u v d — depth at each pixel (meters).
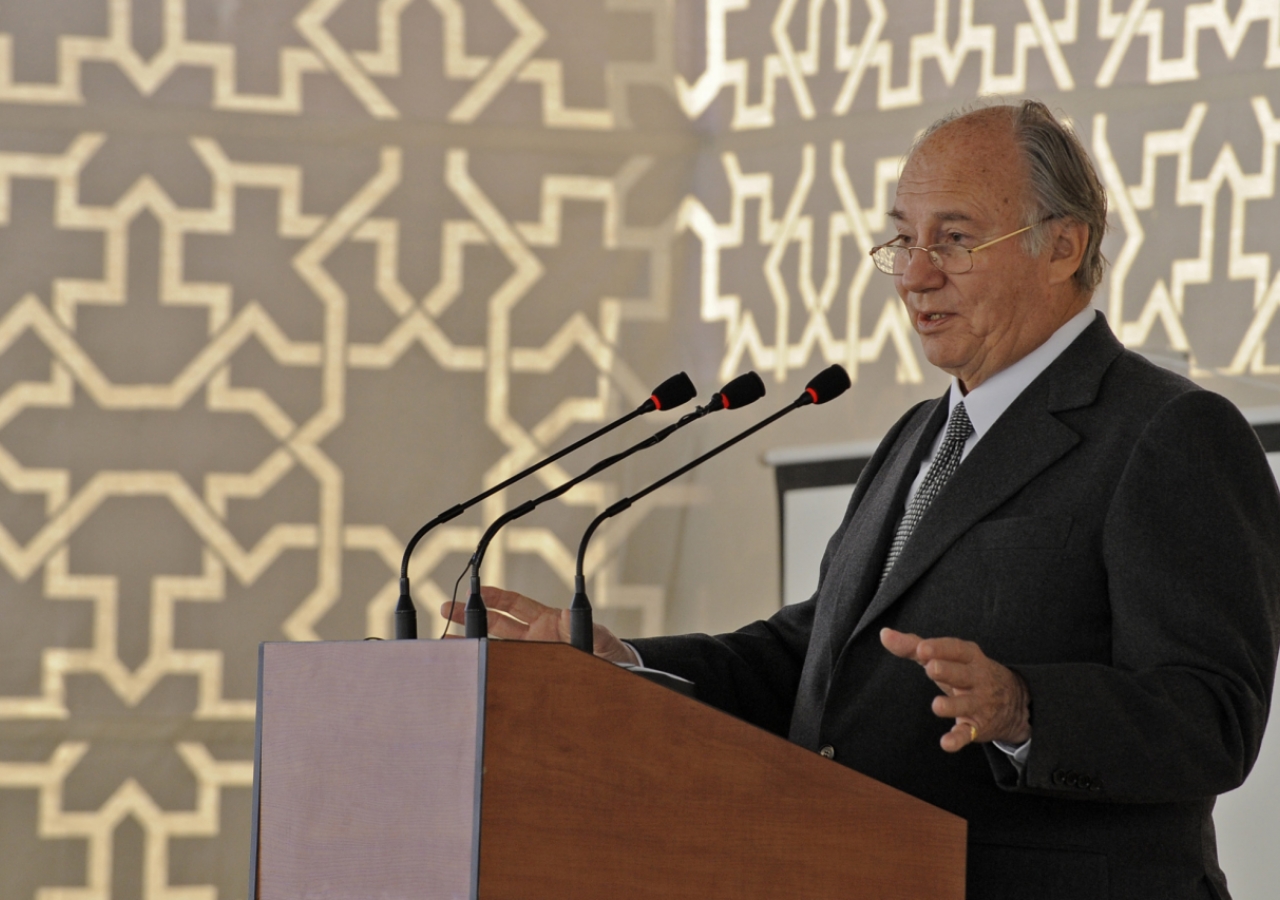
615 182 14.08
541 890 4.58
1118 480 6.09
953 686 5.01
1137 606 5.75
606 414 13.89
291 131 13.86
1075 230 6.76
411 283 13.90
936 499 6.51
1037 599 6.04
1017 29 13.12
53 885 13.08
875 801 5.11
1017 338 6.72
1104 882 5.77
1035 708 5.13
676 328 13.96
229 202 13.74
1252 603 5.71
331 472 13.67
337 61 13.96
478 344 13.89
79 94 13.66
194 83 13.80
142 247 13.62
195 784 13.29
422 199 13.95
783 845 4.96
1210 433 5.98
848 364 13.34
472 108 14.07
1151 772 5.21
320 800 5.29
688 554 13.63
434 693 4.83
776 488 13.45
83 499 13.40
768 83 13.95
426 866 4.71
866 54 13.61
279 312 13.73
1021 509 6.27
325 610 13.55
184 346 13.60
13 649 13.22
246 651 13.45
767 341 13.69
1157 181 12.55
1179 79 12.57
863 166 13.49
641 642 7.48
